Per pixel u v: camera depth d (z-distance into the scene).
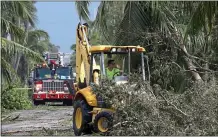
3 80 39.47
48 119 32.22
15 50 36.38
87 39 26.55
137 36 31.03
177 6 30.23
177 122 17.48
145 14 31.02
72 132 23.58
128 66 22.25
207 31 28.44
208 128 16.77
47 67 53.12
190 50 31.75
